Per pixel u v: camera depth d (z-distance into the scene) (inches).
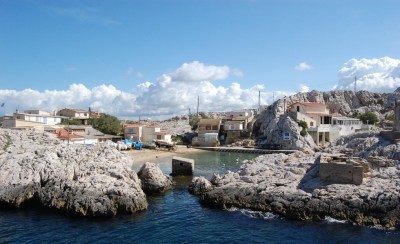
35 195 1681.8
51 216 1540.4
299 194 1625.2
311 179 1801.2
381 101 6171.3
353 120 5004.9
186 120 7790.4
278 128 4653.1
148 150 4197.8
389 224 1424.7
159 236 1348.4
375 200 1485.0
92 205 1528.1
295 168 1961.1
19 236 1323.8
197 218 1566.2
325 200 1552.7
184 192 2064.5
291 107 5054.1
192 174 2625.5
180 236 1352.1
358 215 1472.7
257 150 4296.3
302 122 4485.7
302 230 1413.6
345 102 6176.2
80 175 1715.1
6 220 1491.1
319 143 4495.6
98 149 2085.4
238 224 1487.5
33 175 1731.1
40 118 4564.5
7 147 2033.7
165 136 5103.3
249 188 1754.4
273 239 1328.7
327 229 1416.1
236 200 1718.8
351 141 2465.6
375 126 4926.2
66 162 1833.2
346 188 1603.1
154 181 2017.7
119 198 1585.9
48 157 1827.0
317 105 4970.5
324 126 4485.7
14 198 1642.5
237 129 5354.3
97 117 5669.3
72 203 1556.3
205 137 5147.6
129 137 4901.6
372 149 2192.4
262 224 1485.0
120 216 1563.7
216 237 1348.4
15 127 3469.5
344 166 1678.2
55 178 1699.1
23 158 1827.0
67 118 5359.3
